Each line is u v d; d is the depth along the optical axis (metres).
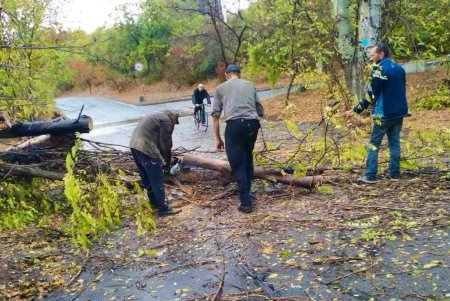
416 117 11.92
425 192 5.31
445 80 15.28
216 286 3.70
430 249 3.85
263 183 6.48
